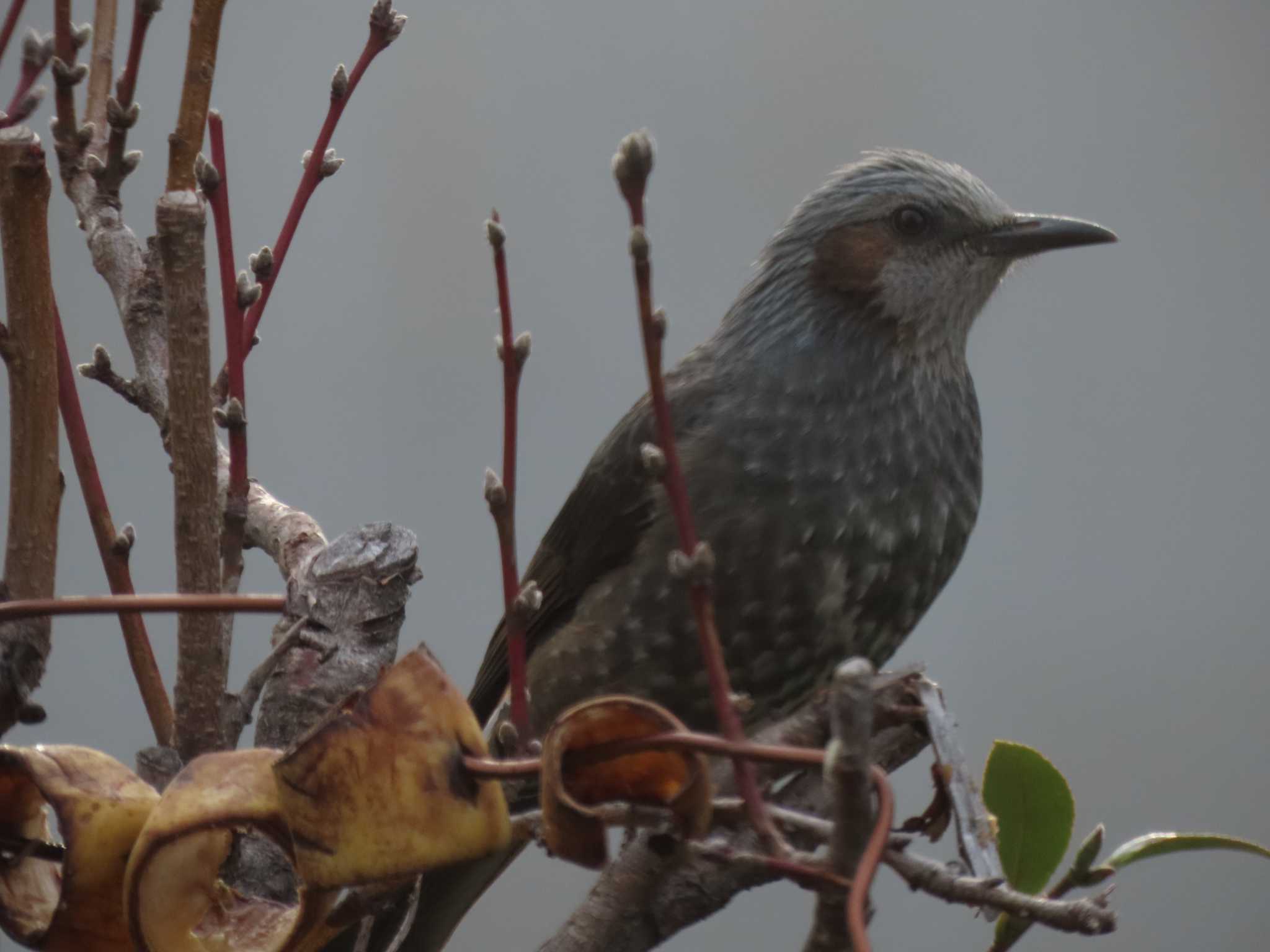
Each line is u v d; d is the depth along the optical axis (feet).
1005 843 13.83
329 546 17.62
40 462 12.84
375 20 17.22
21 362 12.72
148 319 18.74
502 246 13.02
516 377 13.11
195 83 14.42
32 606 11.10
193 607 11.25
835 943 9.27
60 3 16.15
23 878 10.94
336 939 17.61
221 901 10.92
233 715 14.87
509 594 13.17
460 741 9.84
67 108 18.12
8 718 12.57
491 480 13.09
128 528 14.96
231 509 16.02
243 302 16.76
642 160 10.16
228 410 15.99
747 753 9.60
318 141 17.25
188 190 13.94
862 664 8.68
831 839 9.11
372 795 9.71
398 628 17.40
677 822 9.83
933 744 12.80
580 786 9.95
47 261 12.73
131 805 10.41
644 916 12.67
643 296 10.49
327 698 16.66
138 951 10.05
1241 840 12.88
